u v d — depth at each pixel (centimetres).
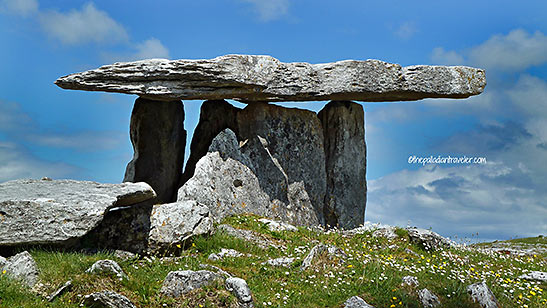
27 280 924
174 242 1234
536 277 1177
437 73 1841
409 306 936
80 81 1678
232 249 1252
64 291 892
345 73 1792
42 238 1112
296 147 1908
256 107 1881
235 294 895
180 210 1287
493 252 1508
